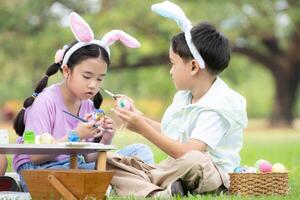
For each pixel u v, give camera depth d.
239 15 23.00
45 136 4.88
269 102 38.44
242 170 5.46
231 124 5.51
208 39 5.52
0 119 31.16
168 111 5.80
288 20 24.23
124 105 5.25
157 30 23.69
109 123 5.17
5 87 30.20
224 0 22.94
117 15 22.72
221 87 5.61
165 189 5.13
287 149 12.23
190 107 5.53
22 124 5.47
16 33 23.89
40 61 24.02
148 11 22.84
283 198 5.01
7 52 24.08
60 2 23.69
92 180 4.46
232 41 23.83
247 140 17.09
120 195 5.16
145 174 5.30
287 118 27.11
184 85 5.61
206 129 5.40
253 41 25.33
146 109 35.47
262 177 5.23
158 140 5.23
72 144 4.60
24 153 5.05
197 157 5.15
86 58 5.29
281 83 26.94
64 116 5.47
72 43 5.46
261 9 23.62
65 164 5.39
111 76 30.56
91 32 5.30
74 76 5.34
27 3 23.36
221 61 5.55
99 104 5.83
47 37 23.09
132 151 5.82
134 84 31.23
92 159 5.56
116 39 5.47
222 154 5.54
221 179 5.24
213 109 5.45
